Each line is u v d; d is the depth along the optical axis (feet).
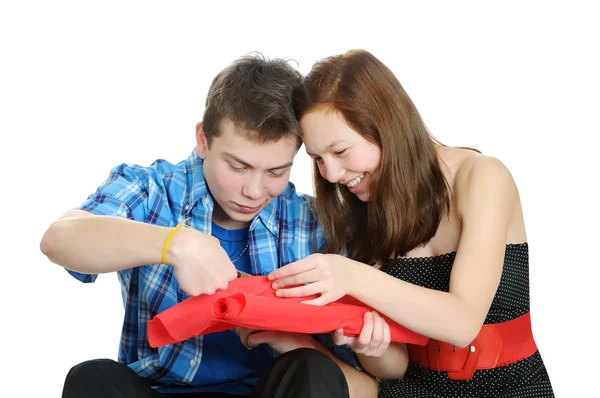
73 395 6.20
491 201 7.09
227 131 6.91
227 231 8.02
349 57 7.27
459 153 7.61
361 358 7.74
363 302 6.77
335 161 7.17
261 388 6.46
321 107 7.00
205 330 6.70
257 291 6.58
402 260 7.64
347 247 8.07
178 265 6.18
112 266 6.33
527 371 7.42
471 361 7.33
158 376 7.64
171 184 7.91
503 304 7.39
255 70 7.12
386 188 7.32
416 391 7.56
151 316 7.67
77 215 6.86
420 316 6.65
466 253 6.96
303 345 7.47
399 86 7.39
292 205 8.26
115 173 7.78
